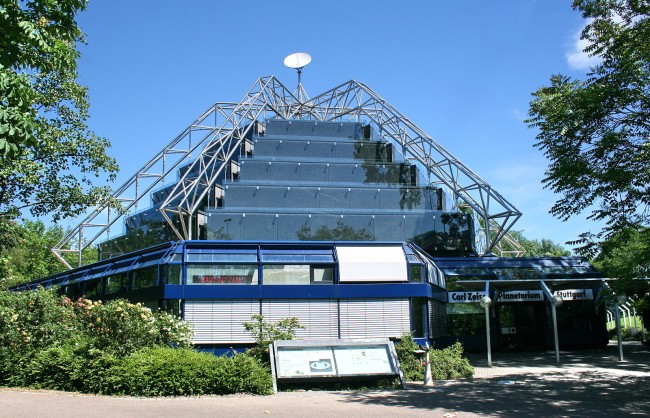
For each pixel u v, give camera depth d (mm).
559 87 21516
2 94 12055
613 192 19078
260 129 46312
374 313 26688
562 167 19266
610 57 19312
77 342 19672
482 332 34969
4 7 12586
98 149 29844
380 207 40781
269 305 25969
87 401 15305
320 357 19719
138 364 17172
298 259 27219
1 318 19422
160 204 44125
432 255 39406
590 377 22125
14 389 17562
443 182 45719
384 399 16812
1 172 24672
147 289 26734
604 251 19750
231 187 39219
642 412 14312
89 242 47000
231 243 27188
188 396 16828
